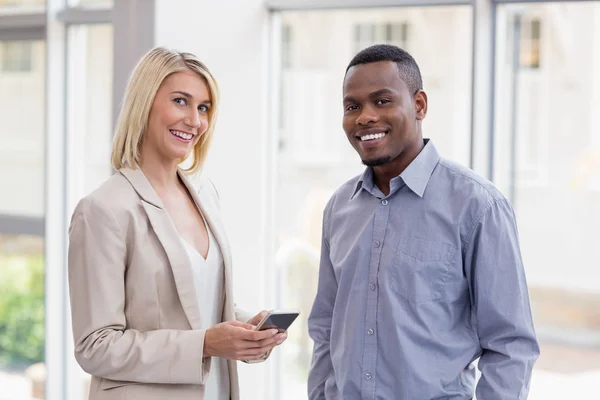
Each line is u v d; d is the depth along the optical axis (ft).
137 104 6.27
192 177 6.93
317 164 11.17
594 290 11.00
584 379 10.37
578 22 10.34
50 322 12.17
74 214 6.10
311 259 11.27
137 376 5.92
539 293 11.02
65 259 12.30
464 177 6.06
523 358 5.76
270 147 10.80
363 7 9.95
